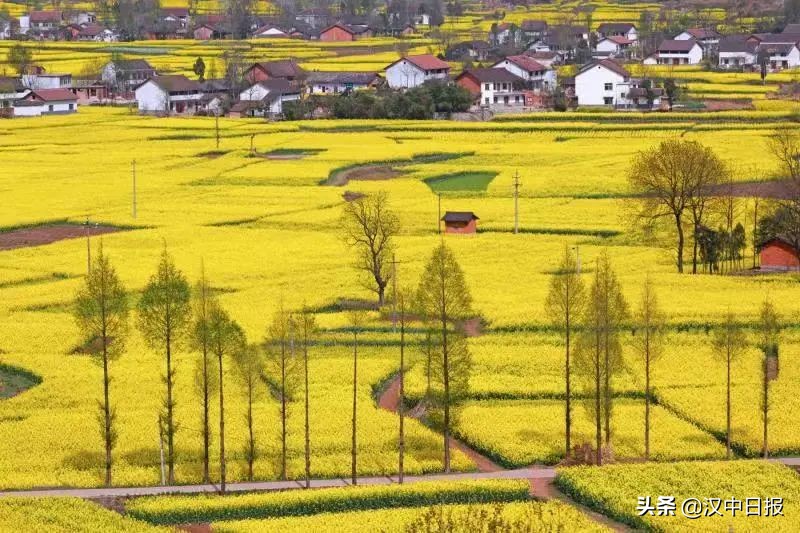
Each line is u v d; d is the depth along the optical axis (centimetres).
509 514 18288
